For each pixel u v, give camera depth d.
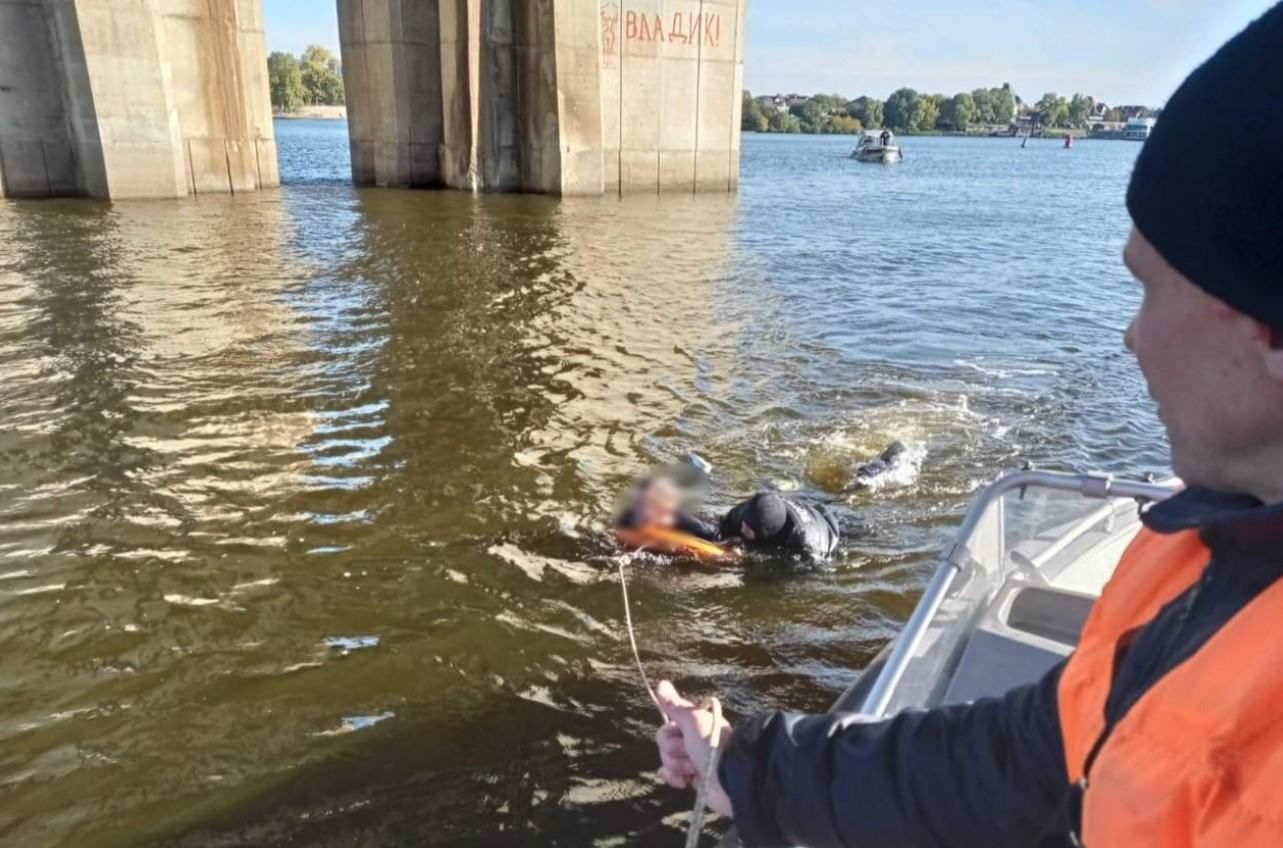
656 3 25.58
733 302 12.10
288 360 8.72
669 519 5.33
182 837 3.21
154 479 6.01
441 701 3.94
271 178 24.80
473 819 3.31
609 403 7.75
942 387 8.38
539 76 24.36
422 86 25.80
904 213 26.38
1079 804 0.91
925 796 1.21
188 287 11.80
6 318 9.95
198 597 4.67
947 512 5.80
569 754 3.65
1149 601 0.94
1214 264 0.78
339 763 3.58
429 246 16.02
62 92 19.80
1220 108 0.78
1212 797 0.72
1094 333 10.84
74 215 17.91
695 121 27.44
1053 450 6.89
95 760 3.57
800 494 6.01
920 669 2.52
